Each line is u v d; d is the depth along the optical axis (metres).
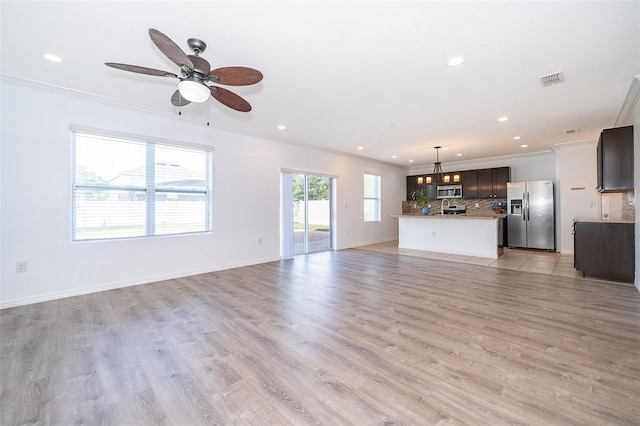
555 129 4.90
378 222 8.38
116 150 3.82
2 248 3.04
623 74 2.88
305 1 1.86
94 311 2.93
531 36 2.24
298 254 6.29
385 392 1.64
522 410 1.49
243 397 1.61
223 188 4.85
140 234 4.02
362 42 2.33
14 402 1.58
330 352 2.10
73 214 3.51
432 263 5.31
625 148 3.88
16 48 2.44
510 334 2.36
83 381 1.77
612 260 3.95
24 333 2.42
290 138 5.58
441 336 2.33
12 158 3.09
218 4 1.89
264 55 2.52
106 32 2.21
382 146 6.30
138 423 1.43
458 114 4.11
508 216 6.91
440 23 2.09
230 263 4.95
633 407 1.50
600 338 2.27
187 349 2.15
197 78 2.22
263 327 2.53
